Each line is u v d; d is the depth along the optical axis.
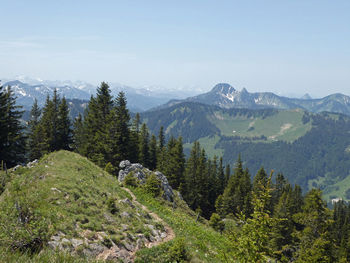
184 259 16.89
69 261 8.76
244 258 12.79
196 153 81.88
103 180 28.83
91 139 56.50
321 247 20.83
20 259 7.83
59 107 60.34
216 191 82.94
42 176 20.58
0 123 44.19
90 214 16.97
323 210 22.91
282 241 39.75
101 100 57.22
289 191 76.50
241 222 14.00
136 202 27.97
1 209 12.77
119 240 15.67
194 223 31.19
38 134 57.31
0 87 44.81
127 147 59.31
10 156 46.09
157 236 19.70
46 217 13.73
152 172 42.91
